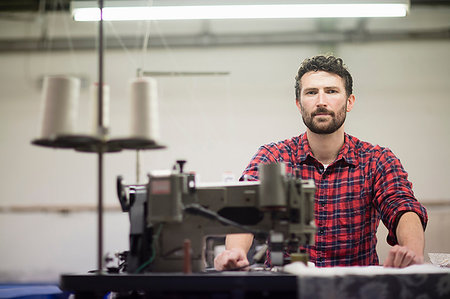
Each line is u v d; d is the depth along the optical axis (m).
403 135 6.02
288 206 1.67
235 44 6.20
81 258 6.16
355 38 6.05
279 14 3.37
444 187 5.93
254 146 6.14
